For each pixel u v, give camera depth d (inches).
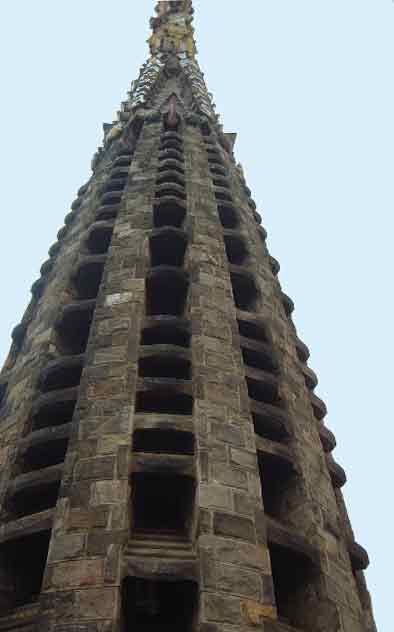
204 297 1019.9
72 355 1015.0
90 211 1437.0
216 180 1572.3
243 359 981.2
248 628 579.2
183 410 839.1
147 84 2212.1
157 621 642.8
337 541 780.6
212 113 2111.2
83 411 783.7
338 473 973.8
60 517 657.6
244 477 718.5
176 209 1325.0
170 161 1550.2
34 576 715.4
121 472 697.0
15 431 850.1
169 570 613.6
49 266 1343.5
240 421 796.0
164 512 749.9
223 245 1218.0
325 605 689.0
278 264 1406.3
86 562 611.5
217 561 622.5
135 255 1127.6
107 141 1974.7
